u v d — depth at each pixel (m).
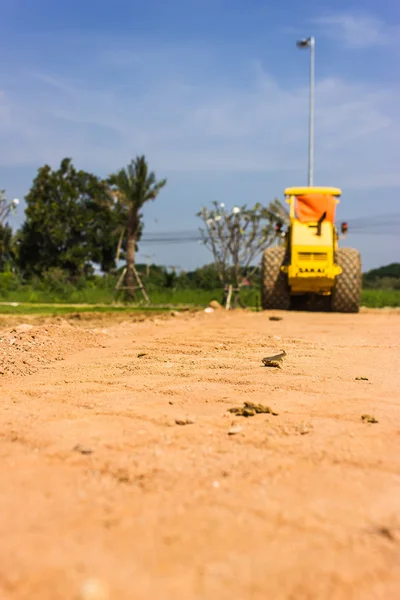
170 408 3.50
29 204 51.34
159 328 9.28
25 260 51.00
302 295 16.66
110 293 26.53
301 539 1.81
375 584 1.56
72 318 13.26
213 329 9.09
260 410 3.41
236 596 1.47
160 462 2.53
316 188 15.33
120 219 40.81
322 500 2.13
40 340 6.68
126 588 1.48
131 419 3.25
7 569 1.56
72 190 50.72
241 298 23.64
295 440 2.87
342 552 1.74
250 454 2.65
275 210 20.73
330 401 3.70
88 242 51.38
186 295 25.47
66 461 2.54
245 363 5.24
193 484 2.27
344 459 2.59
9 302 23.75
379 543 1.80
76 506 2.04
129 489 2.22
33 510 2.00
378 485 2.29
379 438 2.91
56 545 1.72
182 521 1.93
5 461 2.54
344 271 15.53
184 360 5.43
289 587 1.53
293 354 5.95
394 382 4.39
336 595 1.50
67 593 1.44
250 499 2.13
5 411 3.44
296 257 15.03
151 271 40.12
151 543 1.76
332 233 15.14
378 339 7.69
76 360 5.52
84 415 3.34
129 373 4.73
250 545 1.76
